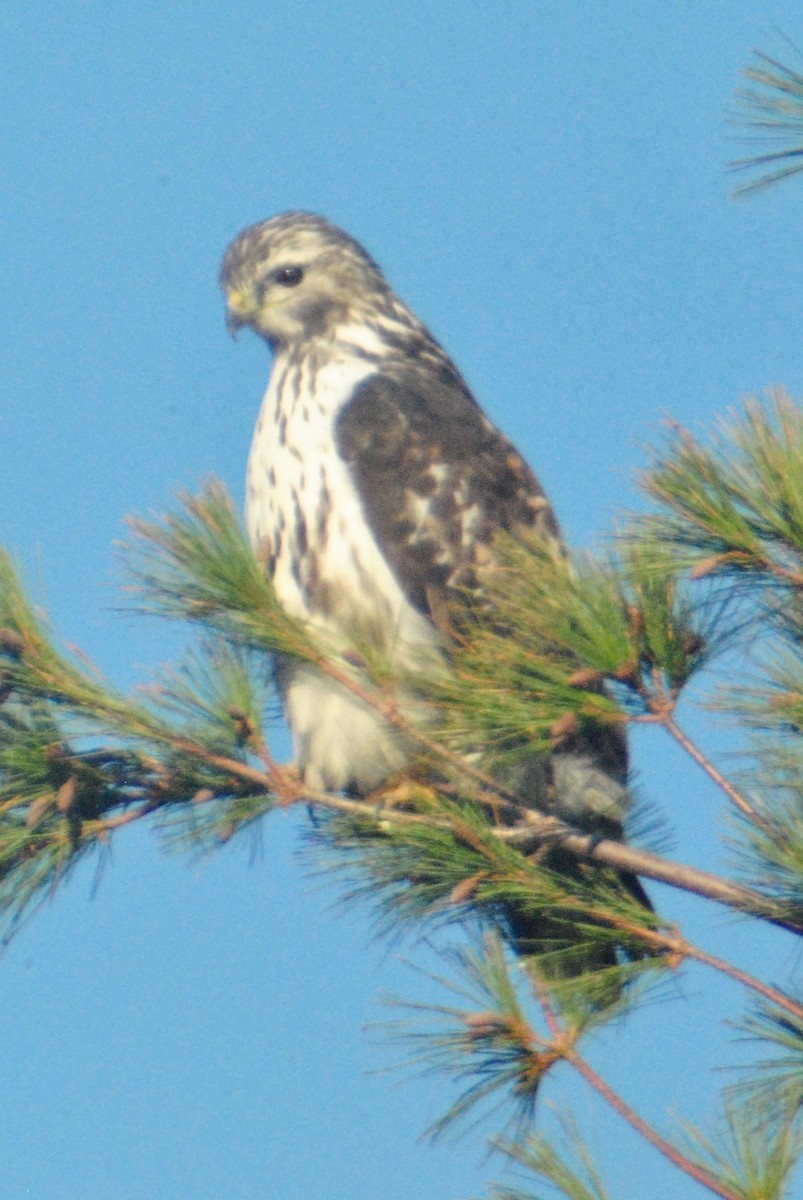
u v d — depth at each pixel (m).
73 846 7.32
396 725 7.13
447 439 10.55
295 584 10.30
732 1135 5.64
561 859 7.42
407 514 10.21
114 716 7.07
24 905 7.36
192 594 7.02
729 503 6.10
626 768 9.01
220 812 7.34
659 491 6.18
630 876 7.67
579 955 6.80
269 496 10.45
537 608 6.41
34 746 7.22
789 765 5.95
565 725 6.41
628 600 6.38
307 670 9.46
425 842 6.93
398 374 10.97
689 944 6.52
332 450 10.37
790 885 6.09
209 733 7.24
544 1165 5.76
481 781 8.02
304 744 9.98
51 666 7.05
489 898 6.96
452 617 9.80
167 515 7.06
